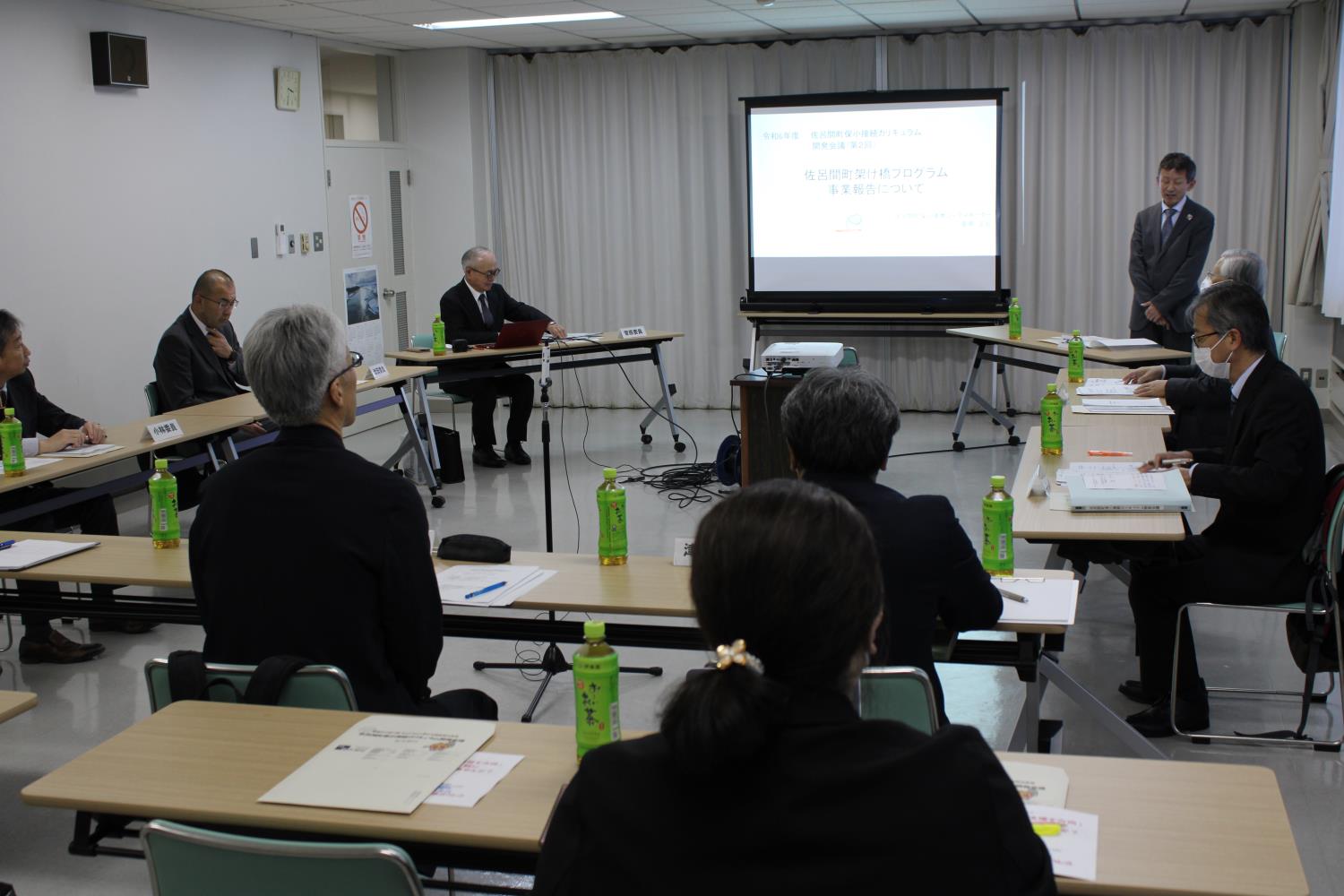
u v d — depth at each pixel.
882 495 2.05
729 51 8.06
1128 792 1.56
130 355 6.24
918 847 0.92
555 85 8.43
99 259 6.02
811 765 0.96
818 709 1.00
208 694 1.94
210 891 1.43
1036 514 3.05
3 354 4.05
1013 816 0.98
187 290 6.61
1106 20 7.39
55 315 5.77
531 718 3.45
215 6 6.23
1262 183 7.37
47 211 5.70
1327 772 2.98
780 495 1.05
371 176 8.19
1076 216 7.68
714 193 8.28
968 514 5.46
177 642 4.20
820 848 0.92
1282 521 3.11
